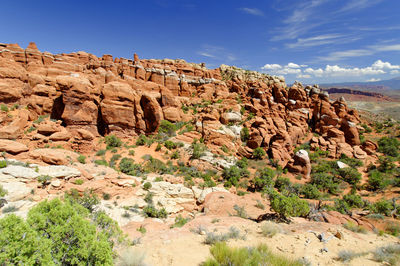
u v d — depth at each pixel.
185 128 49.81
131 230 14.30
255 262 5.44
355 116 64.31
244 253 5.78
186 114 56.16
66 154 27.62
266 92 69.19
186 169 32.50
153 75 67.19
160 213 19.73
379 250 6.49
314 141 50.62
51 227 4.91
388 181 31.14
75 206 8.20
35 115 37.38
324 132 57.34
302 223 10.80
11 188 16.55
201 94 71.38
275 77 86.44
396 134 59.53
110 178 23.50
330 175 35.62
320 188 31.34
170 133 46.47
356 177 33.88
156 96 51.19
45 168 20.98
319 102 62.38
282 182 31.09
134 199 21.44
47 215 5.23
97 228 7.55
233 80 79.44
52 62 56.78
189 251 7.06
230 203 18.91
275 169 38.34
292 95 67.75
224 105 55.88
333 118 58.59
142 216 18.84
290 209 11.39
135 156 35.47
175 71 74.94
